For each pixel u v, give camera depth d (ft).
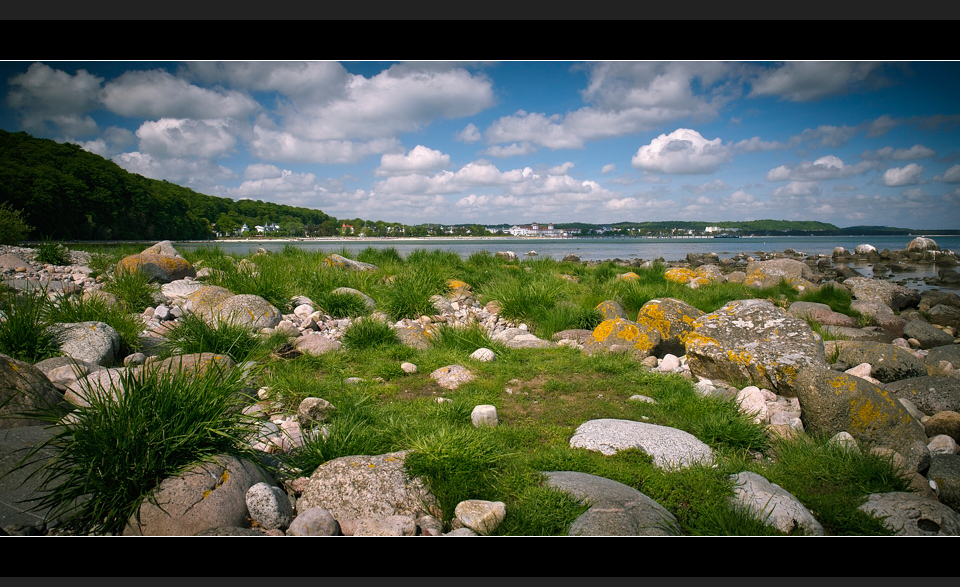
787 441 13.64
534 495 10.13
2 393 10.87
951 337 30.07
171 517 8.57
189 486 9.04
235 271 30.45
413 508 10.05
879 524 9.79
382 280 35.78
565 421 14.90
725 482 10.98
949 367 21.97
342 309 27.50
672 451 12.45
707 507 10.01
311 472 11.34
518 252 149.59
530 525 9.25
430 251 53.52
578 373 19.60
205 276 34.50
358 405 14.64
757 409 15.97
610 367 19.79
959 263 99.25
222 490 9.25
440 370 18.54
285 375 16.94
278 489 9.84
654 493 10.58
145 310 25.09
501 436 13.09
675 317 23.97
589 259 110.73
